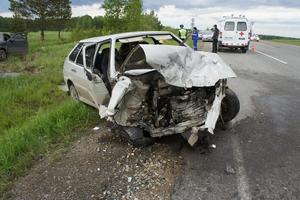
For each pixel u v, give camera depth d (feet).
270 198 12.44
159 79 16.71
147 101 17.16
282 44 115.24
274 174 14.17
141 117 17.37
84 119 22.90
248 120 21.02
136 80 16.89
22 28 149.89
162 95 16.88
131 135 17.17
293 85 31.86
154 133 17.04
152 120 17.30
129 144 18.25
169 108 17.08
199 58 18.10
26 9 151.12
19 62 63.05
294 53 70.69
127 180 14.53
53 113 24.12
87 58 23.13
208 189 13.29
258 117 21.57
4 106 31.73
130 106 17.19
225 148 16.99
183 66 17.02
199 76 16.75
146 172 15.02
